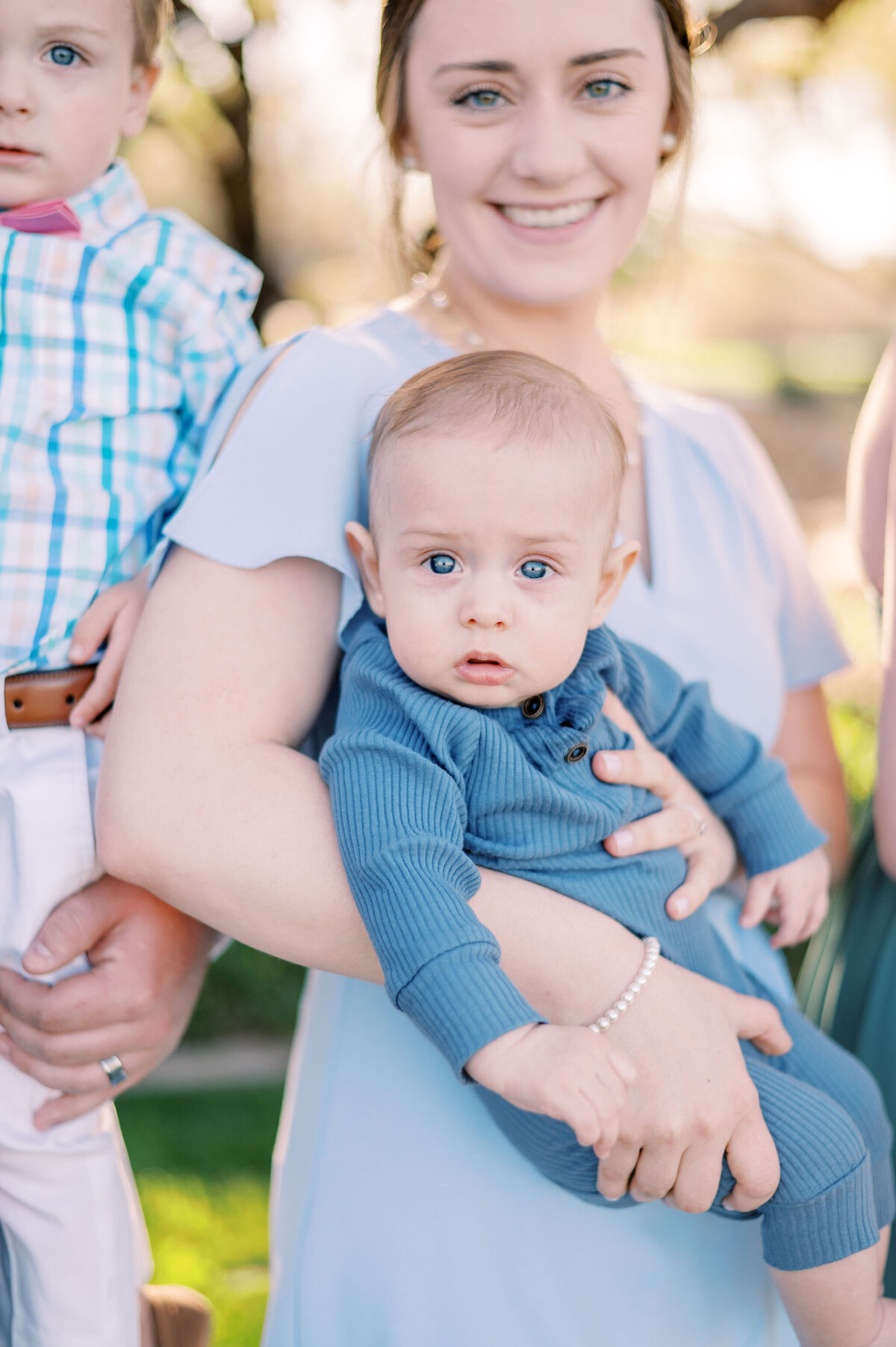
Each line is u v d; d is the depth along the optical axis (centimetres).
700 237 422
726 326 2016
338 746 149
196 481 176
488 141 178
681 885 166
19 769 173
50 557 179
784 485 1269
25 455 179
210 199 607
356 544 162
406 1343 159
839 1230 153
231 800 151
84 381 181
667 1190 147
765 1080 157
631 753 162
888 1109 199
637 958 150
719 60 468
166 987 171
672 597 190
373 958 149
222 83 524
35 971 165
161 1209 404
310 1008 190
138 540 187
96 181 189
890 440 208
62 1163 172
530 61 172
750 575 203
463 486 147
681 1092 144
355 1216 165
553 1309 160
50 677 177
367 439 172
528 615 149
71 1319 174
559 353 200
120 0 184
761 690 195
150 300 186
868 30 484
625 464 162
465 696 152
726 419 221
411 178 219
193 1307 194
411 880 137
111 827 155
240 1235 388
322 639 165
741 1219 160
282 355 178
